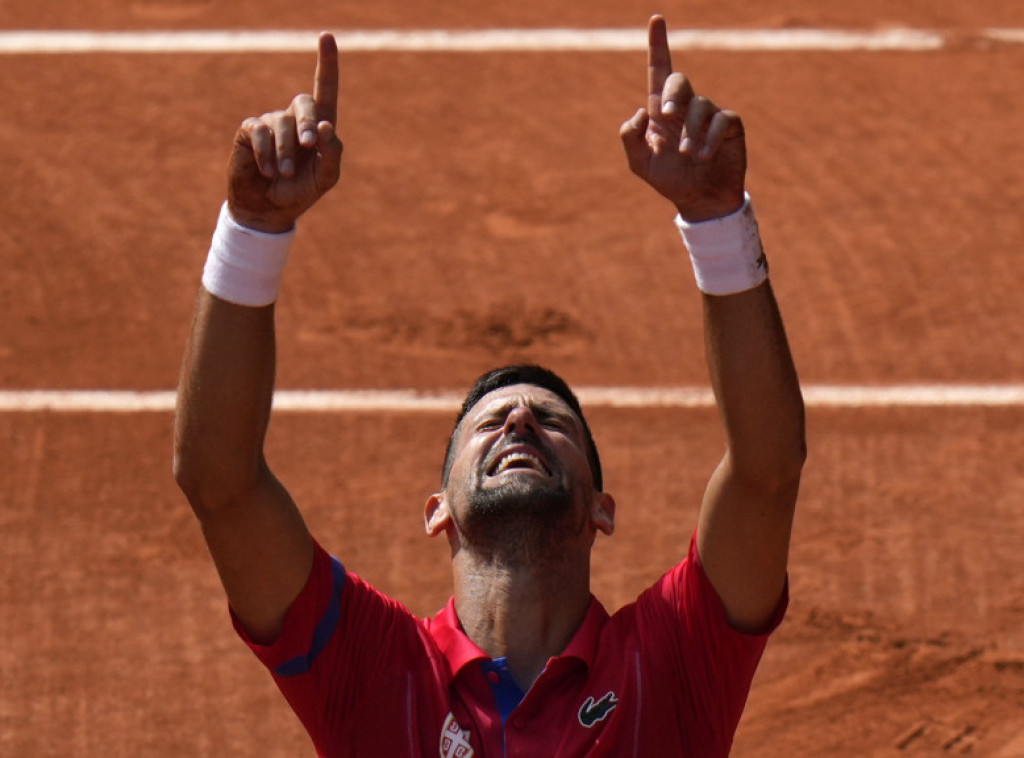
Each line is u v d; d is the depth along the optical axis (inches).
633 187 1364.4
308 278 1273.4
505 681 580.1
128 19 1590.8
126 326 1241.4
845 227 1318.9
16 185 1378.0
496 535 601.6
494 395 660.7
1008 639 990.4
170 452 1140.5
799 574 1035.3
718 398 556.7
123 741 947.3
